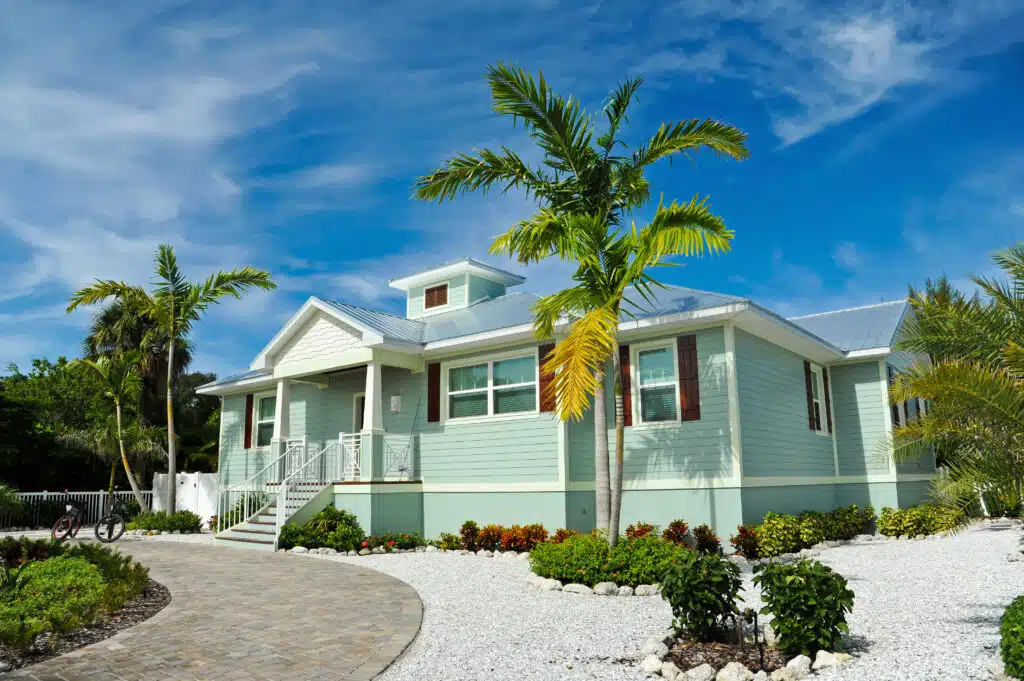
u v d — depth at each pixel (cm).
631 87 1241
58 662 647
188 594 988
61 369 3195
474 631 777
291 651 688
